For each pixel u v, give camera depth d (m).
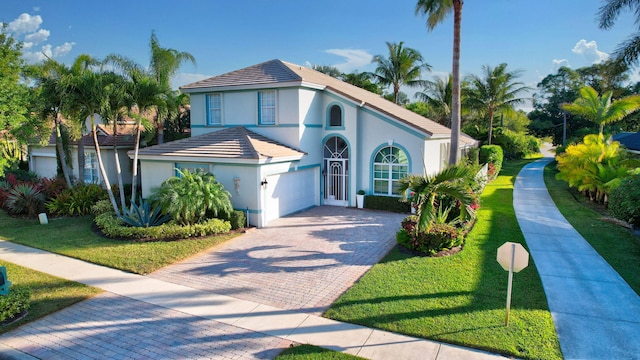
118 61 17.05
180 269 11.34
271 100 19.45
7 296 8.49
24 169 28.88
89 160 24.11
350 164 19.72
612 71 18.20
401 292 9.23
